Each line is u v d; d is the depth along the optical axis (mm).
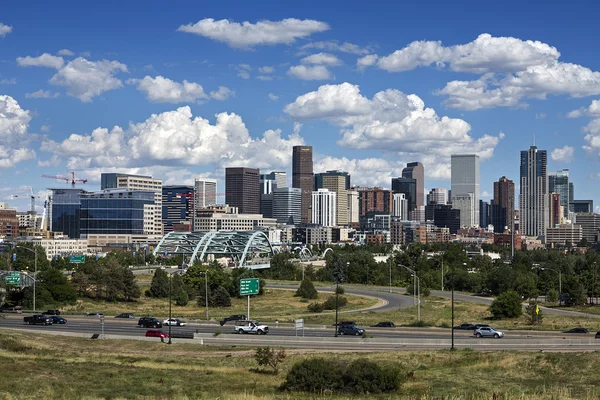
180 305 194625
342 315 164750
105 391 71000
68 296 183500
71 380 76812
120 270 196625
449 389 73438
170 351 107938
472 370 85188
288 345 113625
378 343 113188
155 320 136250
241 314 165125
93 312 164125
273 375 84625
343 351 103375
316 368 75000
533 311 149375
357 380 73375
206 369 88500
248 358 98812
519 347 106625
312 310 178500
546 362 86312
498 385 75625
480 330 121062
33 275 188125
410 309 178125
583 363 84062
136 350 109062
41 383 73500
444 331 131625
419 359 93625
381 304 192000
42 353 99688
